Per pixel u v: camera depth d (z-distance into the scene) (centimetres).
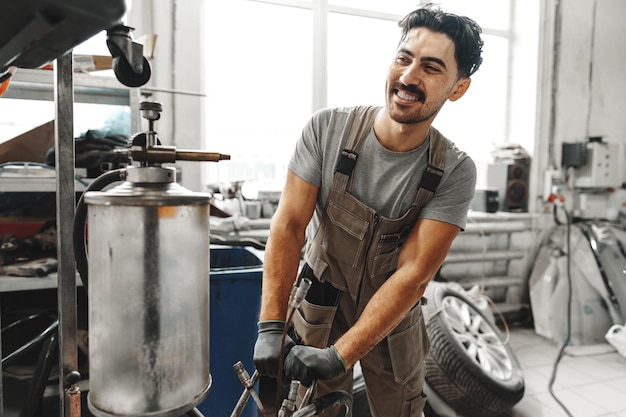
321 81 287
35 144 187
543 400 217
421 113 101
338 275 122
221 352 141
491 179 325
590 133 340
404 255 110
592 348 282
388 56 307
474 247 315
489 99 349
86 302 185
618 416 204
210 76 264
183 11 241
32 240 187
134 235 51
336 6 288
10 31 40
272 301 103
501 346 226
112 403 54
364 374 134
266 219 253
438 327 197
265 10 273
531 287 313
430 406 199
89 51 204
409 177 113
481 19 337
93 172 179
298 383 80
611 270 298
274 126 282
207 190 263
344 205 115
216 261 175
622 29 340
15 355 135
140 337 52
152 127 62
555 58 324
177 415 55
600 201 330
